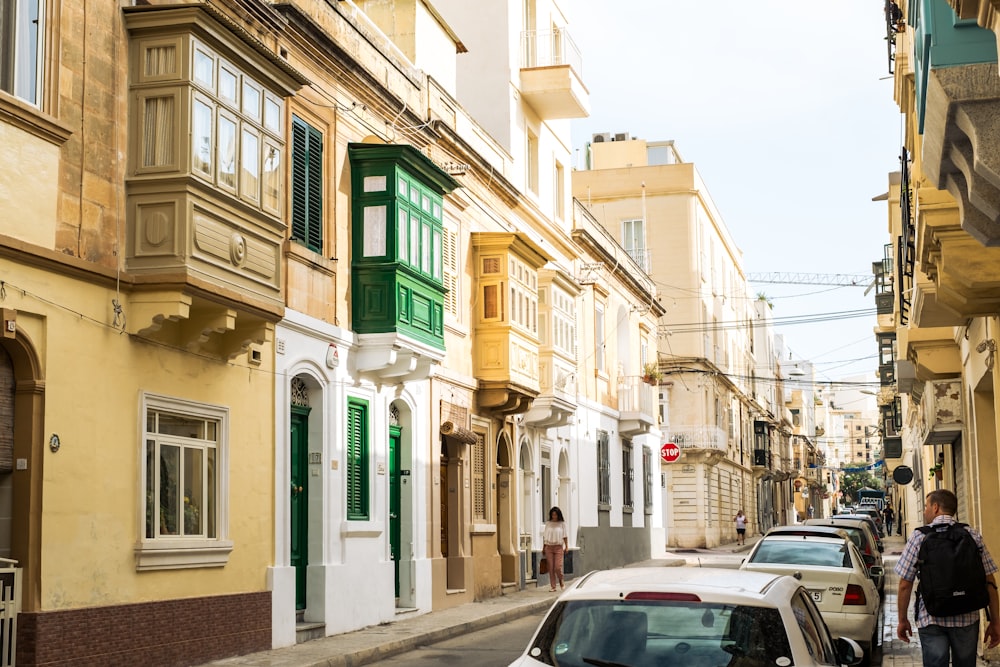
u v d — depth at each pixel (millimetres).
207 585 14883
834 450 183000
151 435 13875
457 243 24547
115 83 13406
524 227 29578
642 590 6441
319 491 18266
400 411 21953
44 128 12094
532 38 31016
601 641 6242
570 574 31969
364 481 19875
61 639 11961
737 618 6227
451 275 24141
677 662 6070
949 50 8680
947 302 14000
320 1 18844
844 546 16234
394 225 19609
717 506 59688
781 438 96250
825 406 160250
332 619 18156
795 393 114875
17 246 11516
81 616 12297
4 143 11609
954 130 9117
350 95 19766
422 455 22297
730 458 63781
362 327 19547
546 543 27719
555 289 29656
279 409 16938
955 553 10055
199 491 14969
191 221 13438
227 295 13984
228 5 15820
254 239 14906
